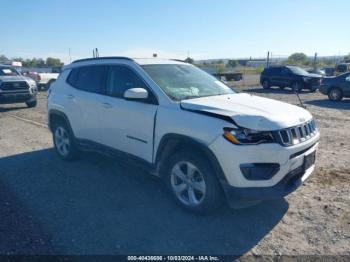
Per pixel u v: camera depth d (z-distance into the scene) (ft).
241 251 10.27
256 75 136.26
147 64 14.74
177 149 13.09
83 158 19.53
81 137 17.52
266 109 11.90
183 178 12.64
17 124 31.30
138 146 13.99
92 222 11.95
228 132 10.80
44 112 39.27
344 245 10.53
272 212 12.73
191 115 11.87
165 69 14.92
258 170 10.77
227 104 12.28
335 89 48.85
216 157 11.07
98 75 16.44
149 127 13.24
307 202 13.56
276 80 70.13
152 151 13.32
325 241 10.77
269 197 10.88
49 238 10.90
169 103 12.80
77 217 12.32
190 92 13.93
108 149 15.83
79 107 17.10
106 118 15.43
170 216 12.41
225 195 11.74
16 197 14.12
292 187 11.46
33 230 11.38
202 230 11.43
